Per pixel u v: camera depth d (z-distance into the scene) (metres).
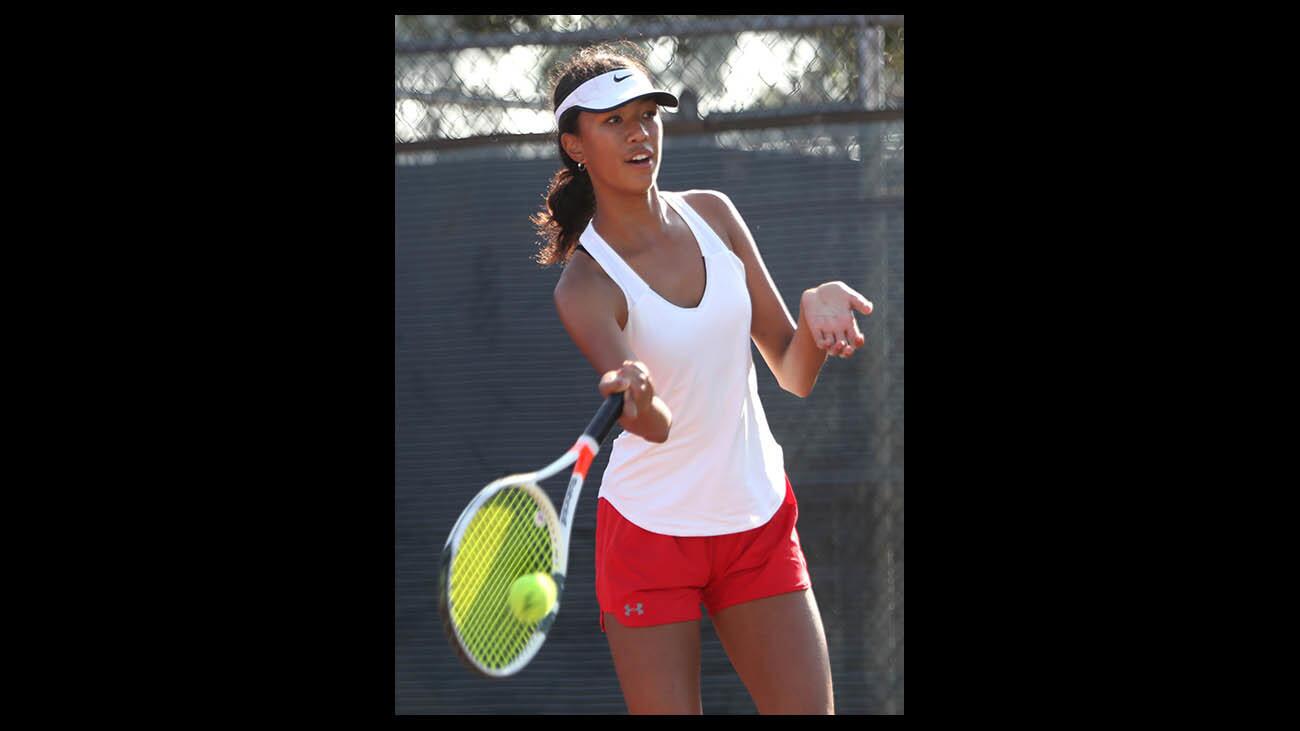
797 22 16.05
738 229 10.52
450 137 16.66
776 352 10.63
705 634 16.03
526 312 16.48
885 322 15.80
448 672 16.30
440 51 16.62
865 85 15.99
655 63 16.28
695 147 16.14
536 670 16.22
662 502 9.91
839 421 15.83
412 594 16.34
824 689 10.01
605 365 9.66
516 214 16.56
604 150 9.72
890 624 15.58
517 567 8.85
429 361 16.52
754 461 10.08
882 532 15.71
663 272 9.91
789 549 10.14
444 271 16.59
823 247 15.91
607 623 10.23
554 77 10.66
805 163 15.98
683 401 9.80
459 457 16.45
